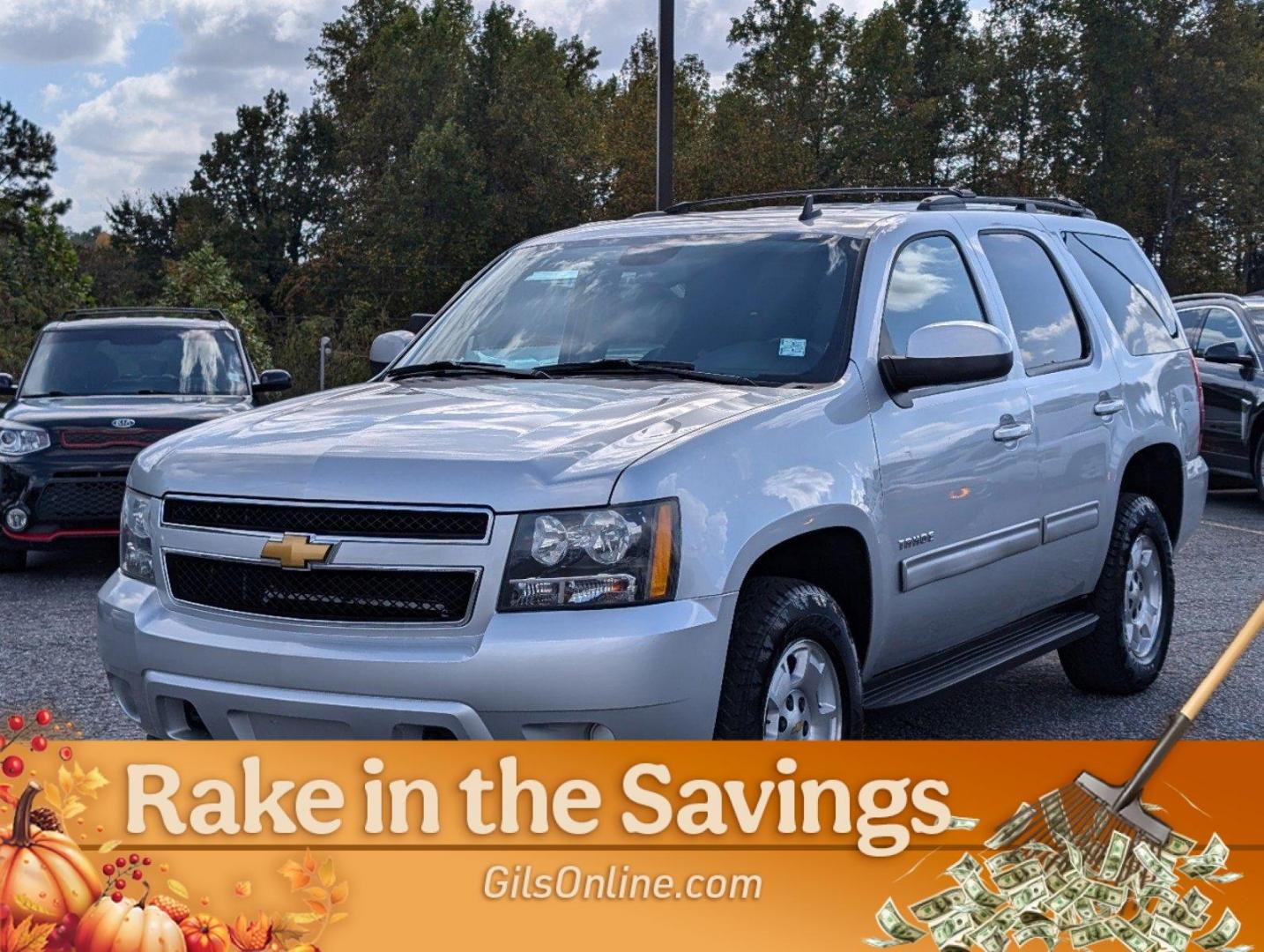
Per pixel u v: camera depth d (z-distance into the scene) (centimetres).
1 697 598
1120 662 584
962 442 461
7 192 6875
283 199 10012
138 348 1073
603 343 467
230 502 363
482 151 6869
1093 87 6322
